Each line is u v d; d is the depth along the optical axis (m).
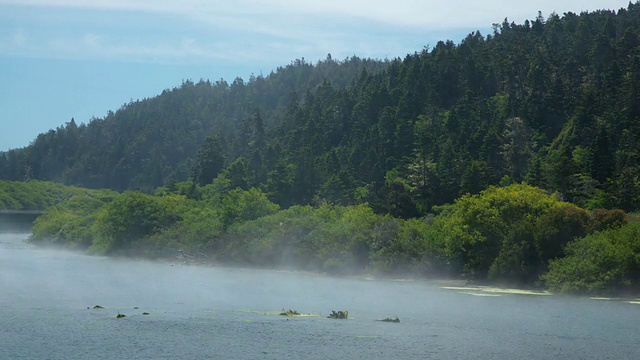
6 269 83.44
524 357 37.84
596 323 47.78
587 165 109.88
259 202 108.88
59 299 57.78
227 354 38.12
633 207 91.12
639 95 133.00
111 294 61.38
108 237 112.56
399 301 58.25
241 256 93.56
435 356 37.91
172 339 41.72
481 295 62.31
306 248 88.12
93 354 38.09
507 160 127.88
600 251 62.84
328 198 125.62
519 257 68.44
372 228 87.06
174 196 128.38
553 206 72.50
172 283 70.94
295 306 54.97
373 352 38.69
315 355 38.00
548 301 58.44
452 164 119.81
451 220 78.06
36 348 39.28
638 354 38.75
